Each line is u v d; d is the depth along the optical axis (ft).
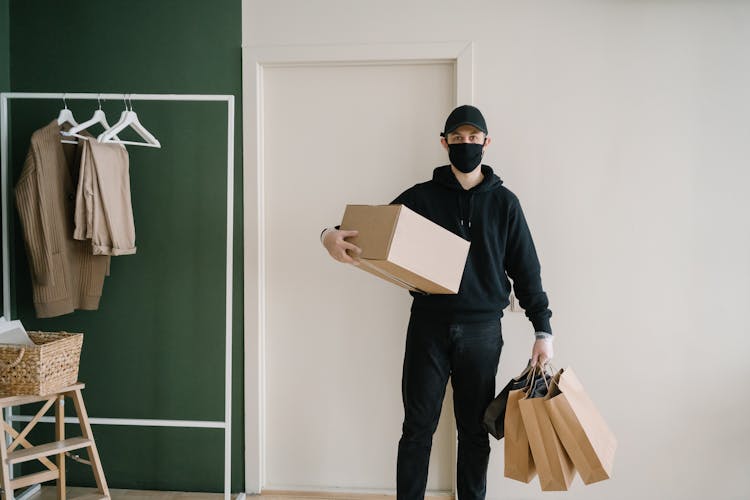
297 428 7.88
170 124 7.69
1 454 6.23
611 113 7.29
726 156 7.21
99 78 7.70
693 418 7.37
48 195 6.45
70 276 6.75
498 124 7.36
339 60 7.45
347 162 7.68
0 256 7.66
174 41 7.63
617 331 7.40
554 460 5.44
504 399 5.99
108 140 7.04
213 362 7.80
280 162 7.74
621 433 7.45
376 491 7.78
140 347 7.87
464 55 7.33
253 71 7.52
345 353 7.79
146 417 7.90
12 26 7.74
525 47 7.30
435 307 6.09
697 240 7.28
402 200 6.44
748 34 7.11
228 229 6.98
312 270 7.76
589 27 7.26
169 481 7.93
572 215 7.37
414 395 6.26
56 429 6.94
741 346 7.29
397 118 7.62
